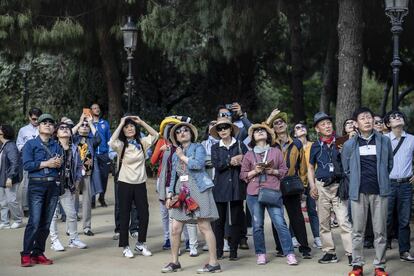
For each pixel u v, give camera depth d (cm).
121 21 2048
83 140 1087
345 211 859
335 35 1902
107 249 980
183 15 1870
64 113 2488
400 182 881
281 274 813
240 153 887
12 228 1160
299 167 937
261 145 874
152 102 2486
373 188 780
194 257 923
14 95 2602
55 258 916
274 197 856
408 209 885
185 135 827
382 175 779
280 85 2773
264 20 1702
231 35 1652
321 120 884
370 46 1920
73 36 1920
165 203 896
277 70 2481
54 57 2503
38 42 1894
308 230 1123
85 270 840
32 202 861
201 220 823
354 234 791
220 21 1644
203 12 1658
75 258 915
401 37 1822
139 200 931
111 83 2209
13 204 1159
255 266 859
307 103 3152
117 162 945
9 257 923
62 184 895
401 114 891
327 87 1956
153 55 2323
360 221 788
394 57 1074
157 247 995
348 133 912
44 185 862
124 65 2322
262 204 872
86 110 1097
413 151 895
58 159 869
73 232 991
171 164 846
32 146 868
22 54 2012
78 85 2461
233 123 940
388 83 2164
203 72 2219
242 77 2462
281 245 893
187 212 810
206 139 1017
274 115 924
